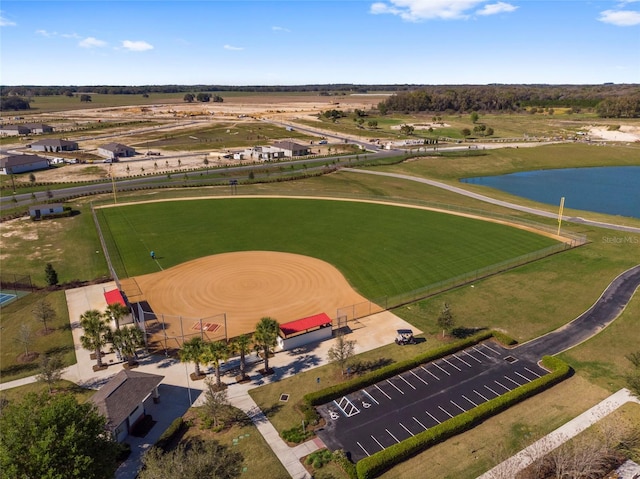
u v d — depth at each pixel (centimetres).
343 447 4106
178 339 5881
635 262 8119
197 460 3434
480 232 9769
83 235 9806
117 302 6016
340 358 5128
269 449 4078
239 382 5062
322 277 7644
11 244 9344
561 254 8581
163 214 11169
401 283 7419
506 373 5169
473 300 6875
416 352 5616
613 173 18025
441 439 4122
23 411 3253
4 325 6306
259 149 19500
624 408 4544
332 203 12044
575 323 6194
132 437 4225
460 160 18700
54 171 16325
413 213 11156
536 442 4094
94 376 5178
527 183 16312
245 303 6781
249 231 9925
